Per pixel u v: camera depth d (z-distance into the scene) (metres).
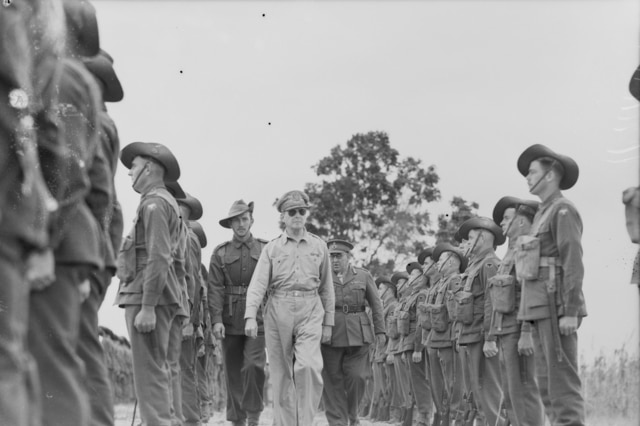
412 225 30.73
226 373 12.90
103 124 5.66
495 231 11.74
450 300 12.79
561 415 7.88
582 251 7.99
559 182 8.39
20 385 3.31
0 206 3.41
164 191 8.90
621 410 10.73
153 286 8.43
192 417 12.59
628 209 6.91
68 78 4.34
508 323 9.31
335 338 12.58
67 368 4.47
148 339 8.56
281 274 10.48
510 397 9.38
